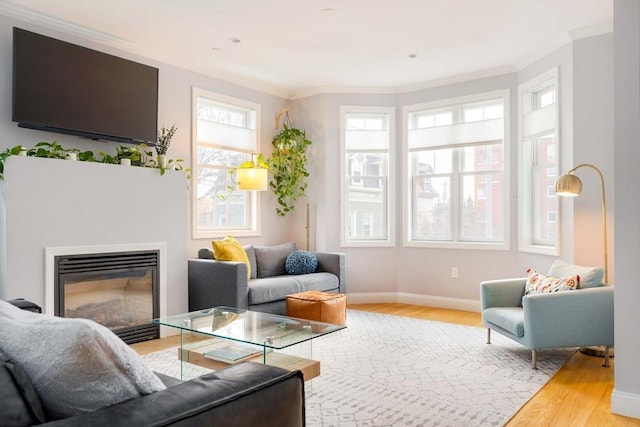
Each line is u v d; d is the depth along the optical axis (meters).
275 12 3.73
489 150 5.38
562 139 4.32
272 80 5.60
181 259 4.38
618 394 2.52
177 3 3.57
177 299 4.33
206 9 3.68
